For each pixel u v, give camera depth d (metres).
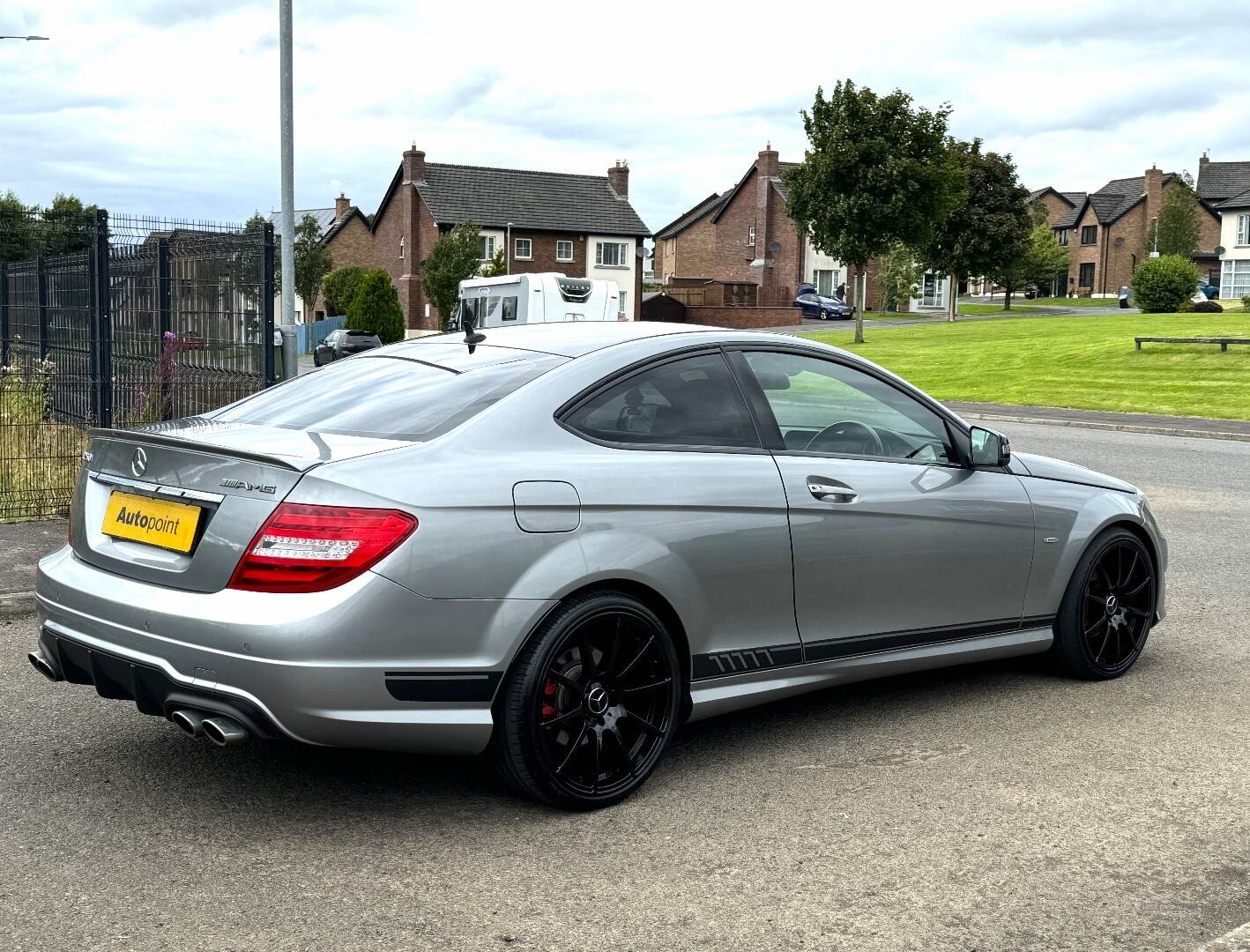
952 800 3.89
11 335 14.87
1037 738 4.52
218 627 3.35
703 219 79.75
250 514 3.42
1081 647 5.20
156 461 3.73
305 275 64.94
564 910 3.11
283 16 12.80
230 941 2.92
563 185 66.12
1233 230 76.69
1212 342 28.41
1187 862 3.43
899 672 4.65
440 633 3.43
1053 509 5.08
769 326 61.97
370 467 3.45
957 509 4.70
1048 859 3.44
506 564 3.54
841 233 41.09
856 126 40.78
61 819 3.68
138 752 4.29
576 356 4.08
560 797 3.69
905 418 4.78
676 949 2.91
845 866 3.39
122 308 11.51
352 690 3.32
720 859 3.43
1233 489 11.64
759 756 4.30
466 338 4.46
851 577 4.39
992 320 52.66
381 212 67.69
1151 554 5.50
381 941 2.93
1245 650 5.87
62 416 12.76
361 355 4.74
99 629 3.67
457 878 3.29
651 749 3.91
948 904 3.16
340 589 3.32
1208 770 4.19
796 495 4.22
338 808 3.78
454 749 3.55
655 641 3.86
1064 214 93.69
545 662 3.60
